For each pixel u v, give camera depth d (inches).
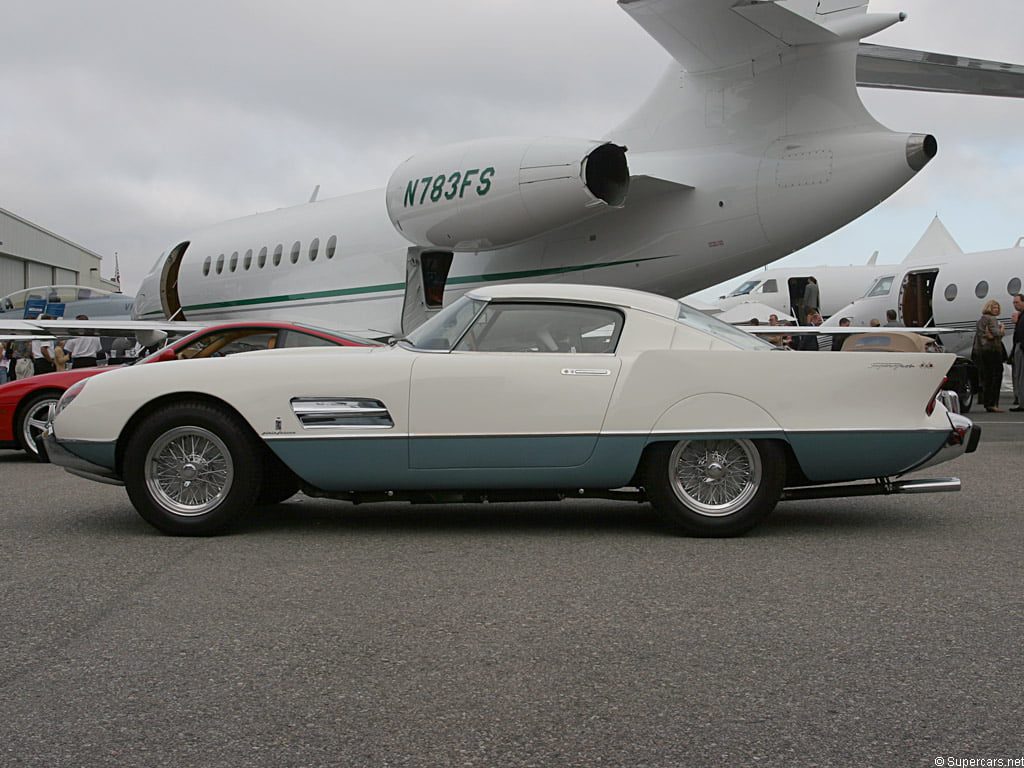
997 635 139.2
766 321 960.9
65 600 159.5
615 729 106.4
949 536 213.9
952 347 912.3
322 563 187.2
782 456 209.8
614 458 208.5
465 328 219.0
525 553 196.4
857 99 467.8
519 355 211.8
